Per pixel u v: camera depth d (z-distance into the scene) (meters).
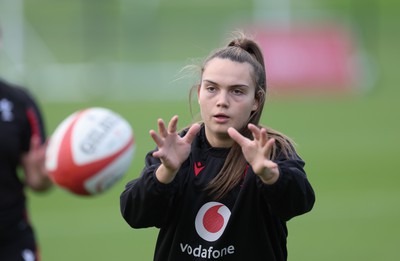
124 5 124.00
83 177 19.62
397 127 64.69
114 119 20.41
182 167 15.62
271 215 15.55
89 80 93.44
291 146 15.60
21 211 20.77
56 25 121.81
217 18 128.38
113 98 84.81
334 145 57.12
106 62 102.62
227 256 15.46
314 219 37.78
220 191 15.26
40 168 21.36
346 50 90.00
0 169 20.39
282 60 88.06
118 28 121.06
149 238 34.84
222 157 15.53
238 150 15.38
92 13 122.06
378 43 111.94
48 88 90.00
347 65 89.62
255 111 15.66
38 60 102.94
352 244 33.12
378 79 92.56
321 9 126.75
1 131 20.58
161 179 14.77
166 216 15.45
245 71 15.16
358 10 120.75
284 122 68.56
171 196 15.09
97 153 19.64
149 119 68.75
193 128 14.74
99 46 112.31
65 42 114.06
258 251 15.47
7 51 99.56
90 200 42.81
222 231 15.36
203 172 15.52
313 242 33.56
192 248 15.52
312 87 88.12
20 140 21.06
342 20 111.38
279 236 15.95
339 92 88.25
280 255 15.91
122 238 34.78
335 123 67.56
